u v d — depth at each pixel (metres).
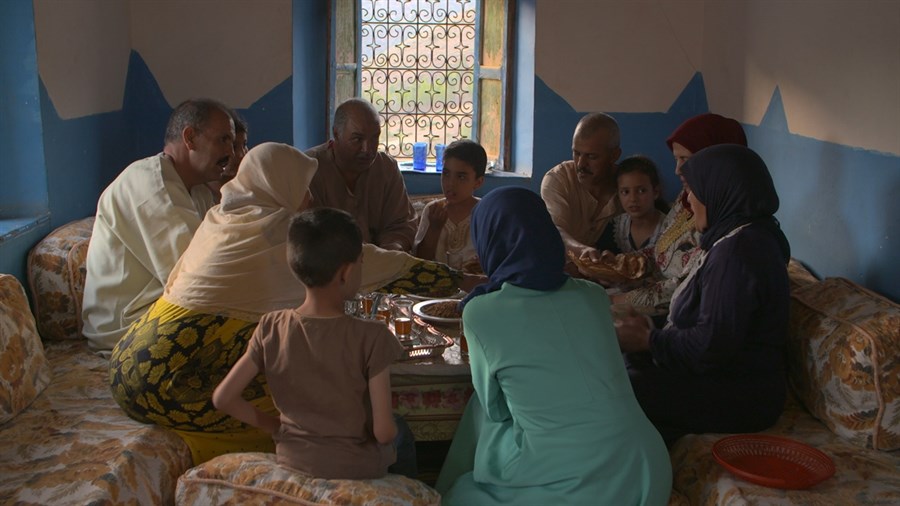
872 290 3.21
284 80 5.00
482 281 3.06
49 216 3.75
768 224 2.82
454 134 5.59
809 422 2.94
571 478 2.38
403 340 2.88
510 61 5.37
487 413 2.58
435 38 5.49
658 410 2.84
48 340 3.51
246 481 2.31
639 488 2.38
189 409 2.65
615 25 5.02
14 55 3.60
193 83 5.00
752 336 2.82
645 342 2.88
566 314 2.47
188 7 4.92
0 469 2.40
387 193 4.30
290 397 2.32
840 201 3.46
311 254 2.25
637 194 3.64
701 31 5.04
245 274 2.67
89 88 4.26
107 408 2.84
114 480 2.34
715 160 2.83
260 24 4.94
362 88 5.57
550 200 4.14
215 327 2.66
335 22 5.41
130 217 3.15
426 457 3.35
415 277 2.96
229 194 2.80
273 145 2.84
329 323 2.31
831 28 3.51
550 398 2.42
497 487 2.49
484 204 2.63
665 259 3.41
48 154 3.74
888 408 2.67
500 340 2.46
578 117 5.11
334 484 2.27
